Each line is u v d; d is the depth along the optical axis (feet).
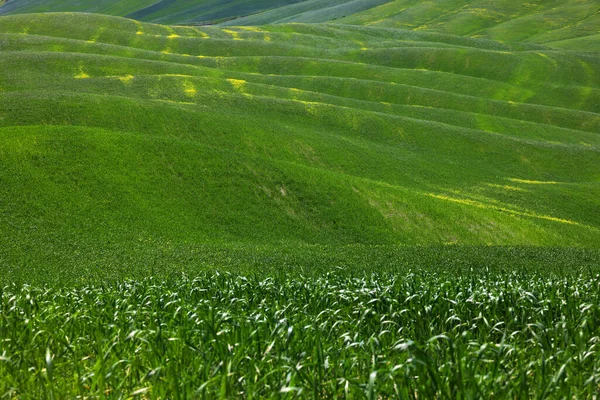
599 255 132.98
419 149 287.07
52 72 344.90
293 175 192.85
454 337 37.93
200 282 61.36
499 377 28.25
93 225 145.28
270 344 32.96
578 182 276.62
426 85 441.27
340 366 32.58
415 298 47.42
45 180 157.89
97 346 36.01
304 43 557.74
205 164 186.29
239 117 256.73
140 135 192.85
